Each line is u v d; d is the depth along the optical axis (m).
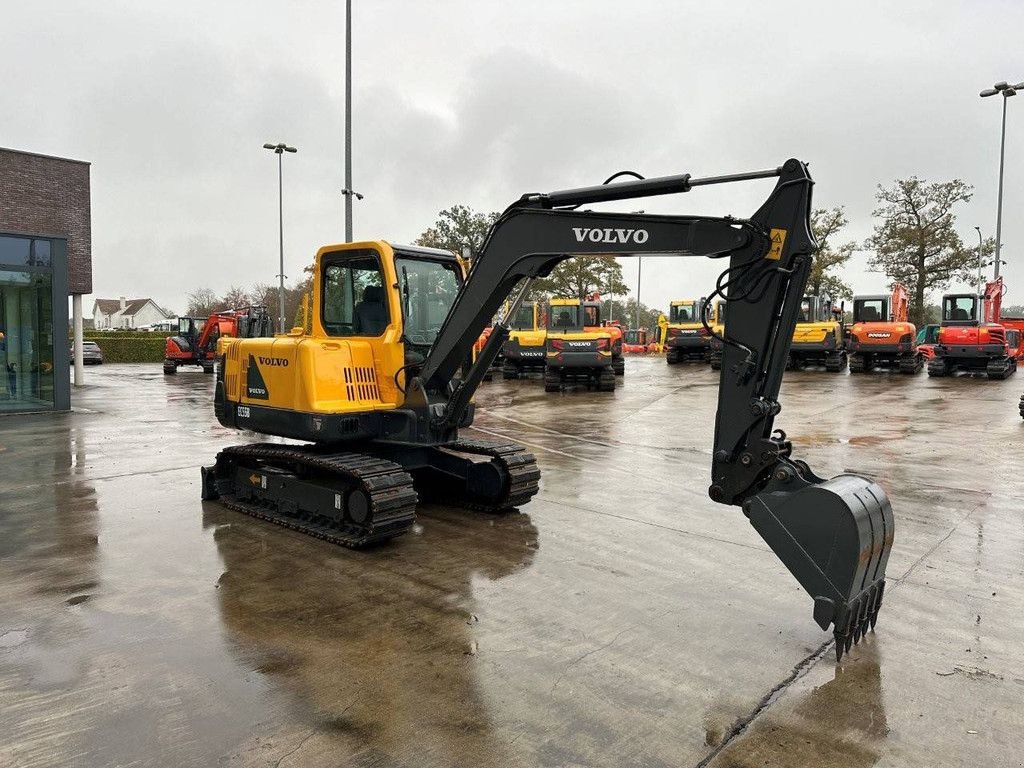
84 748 3.15
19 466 9.49
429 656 4.06
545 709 3.51
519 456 7.02
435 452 7.45
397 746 3.20
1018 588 5.11
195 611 4.67
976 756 3.16
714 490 4.50
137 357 48.50
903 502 7.44
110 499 7.68
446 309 7.08
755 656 4.08
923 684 3.78
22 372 15.55
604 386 19.45
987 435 11.62
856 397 17.06
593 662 4.00
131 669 3.88
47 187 22.33
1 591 5.00
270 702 3.55
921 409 14.86
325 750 3.16
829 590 3.95
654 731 3.33
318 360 6.34
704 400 17.41
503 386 21.28
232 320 29.61
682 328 29.31
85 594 4.95
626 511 7.21
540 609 4.73
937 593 5.02
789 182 4.24
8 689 3.66
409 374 6.59
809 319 27.11
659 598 4.93
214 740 3.22
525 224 5.56
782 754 3.16
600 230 5.10
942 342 21.92
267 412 6.80
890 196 41.56
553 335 19.61
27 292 15.48
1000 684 3.78
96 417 14.94
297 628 4.42
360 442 6.68
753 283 4.33
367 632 4.37
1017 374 23.34
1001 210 29.41
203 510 7.23
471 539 6.27
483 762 3.08
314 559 5.72
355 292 6.82
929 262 41.38
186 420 14.45
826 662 4.01
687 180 4.71
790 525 4.07
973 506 7.28
